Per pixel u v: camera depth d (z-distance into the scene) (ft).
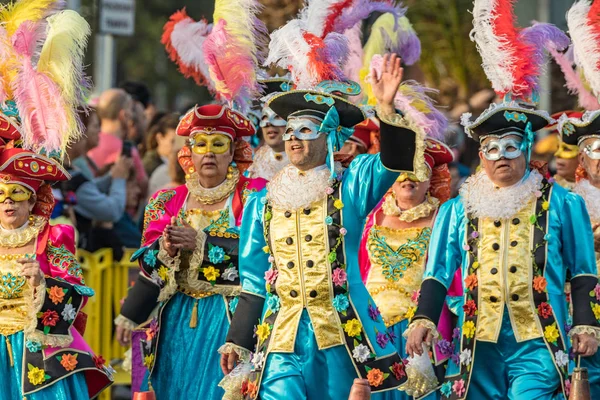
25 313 61.82
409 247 68.80
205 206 69.62
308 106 55.98
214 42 67.62
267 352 55.77
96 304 84.38
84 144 84.89
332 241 55.52
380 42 72.59
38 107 62.18
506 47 60.80
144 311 69.36
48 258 62.39
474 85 119.55
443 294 59.77
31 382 60.75
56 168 62.64
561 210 58.95
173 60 76.59
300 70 58.03
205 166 68.90
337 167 56.54
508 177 59.16
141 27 193.98
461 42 119.75
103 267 84.79
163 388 69.36
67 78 62.69
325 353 55.16
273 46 58.90
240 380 59.67
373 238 69.51
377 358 55.26
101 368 62.85
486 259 59.11
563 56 74.64
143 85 102.12
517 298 58.34
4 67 64.54
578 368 51.49
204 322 68.49
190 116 69.10
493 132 59.31
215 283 68.33
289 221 56.13
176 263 68.39
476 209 59.62
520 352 58.18
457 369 60.18
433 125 67.56
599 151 69.51
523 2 115.44
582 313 57.82
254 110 78.84
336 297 55.31
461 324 61.36
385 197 70.03
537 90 61.67
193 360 68.33
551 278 58.59
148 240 69.97
